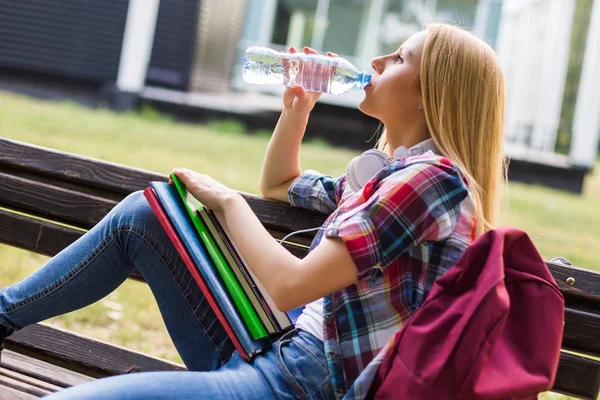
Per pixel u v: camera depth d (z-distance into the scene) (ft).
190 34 44.65
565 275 6.42
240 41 52.80
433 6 47.98
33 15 44.24
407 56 6.17
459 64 5.90
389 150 6.49
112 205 7.54
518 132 56.03
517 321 5.09
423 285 5.43
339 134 44.11
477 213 5.70
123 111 42.47
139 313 12.63
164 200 5.98
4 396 6.67
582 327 6.41
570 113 84.17
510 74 62.23
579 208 32.96
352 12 48.80
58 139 26.50
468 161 5.92
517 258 5.24
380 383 5.04
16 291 6.43
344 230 5.18
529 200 31.86
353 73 6.50
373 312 5.44
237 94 53.47
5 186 7.84
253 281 6.12
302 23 50.11
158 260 6.25
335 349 5.46
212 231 6.13
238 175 25.40
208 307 6.19
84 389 4.92
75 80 44.78
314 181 6.91
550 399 10.57
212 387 5.24
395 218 5.24
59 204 7.70
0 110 31.37
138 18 43.27
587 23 86.89
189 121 42.55
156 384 5.07
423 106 6.01
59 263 6.37
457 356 4.69
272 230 7.20
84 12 43.83
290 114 7.04
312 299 5.31
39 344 7.66
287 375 5.42
